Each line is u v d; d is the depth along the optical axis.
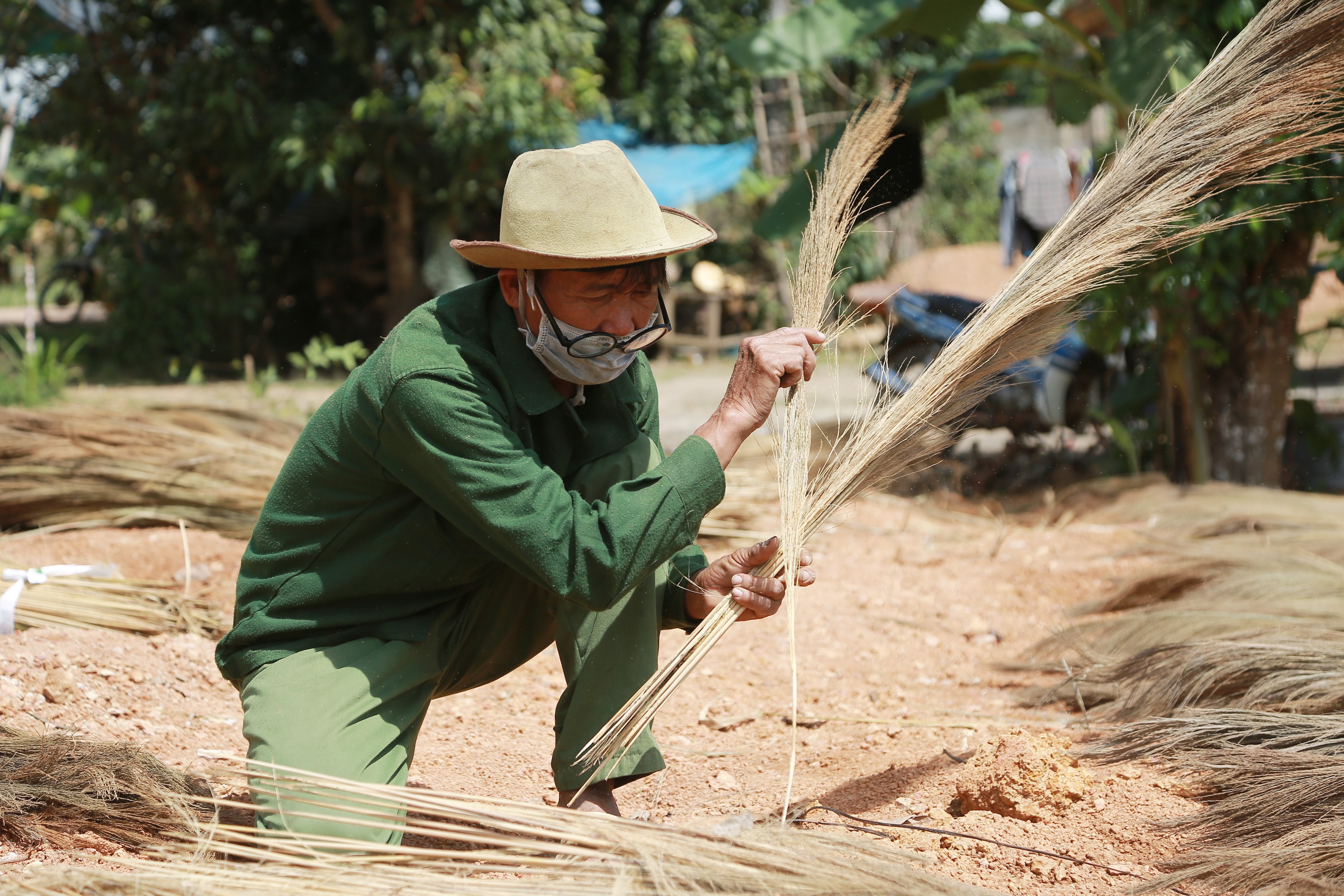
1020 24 16.48
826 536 5.57
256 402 9.66
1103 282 2.30
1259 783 2.25
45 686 2.95
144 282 12.67
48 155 14.71
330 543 2.13
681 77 14.73
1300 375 8.35
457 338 2.02
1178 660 2.96
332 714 2.05
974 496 6.74
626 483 2.01
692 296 13.73
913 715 3.20
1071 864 2.05
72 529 4.97
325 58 12.67
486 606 2.27
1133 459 6.48
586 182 1.97
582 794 2.18
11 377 8.69
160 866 1.87
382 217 13.41
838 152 2.47
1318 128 2.27
